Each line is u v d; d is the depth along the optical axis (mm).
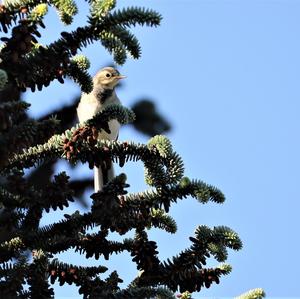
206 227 8820
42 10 8188
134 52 8797
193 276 8695
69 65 8773
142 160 8789
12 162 8562
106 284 8484
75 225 8562
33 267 8148
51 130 7824
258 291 8906
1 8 8297
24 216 8344
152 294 8062
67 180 8164
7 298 7918
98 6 8586
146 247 8828
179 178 8695
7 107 7453
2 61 8125
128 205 8555
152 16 8680
